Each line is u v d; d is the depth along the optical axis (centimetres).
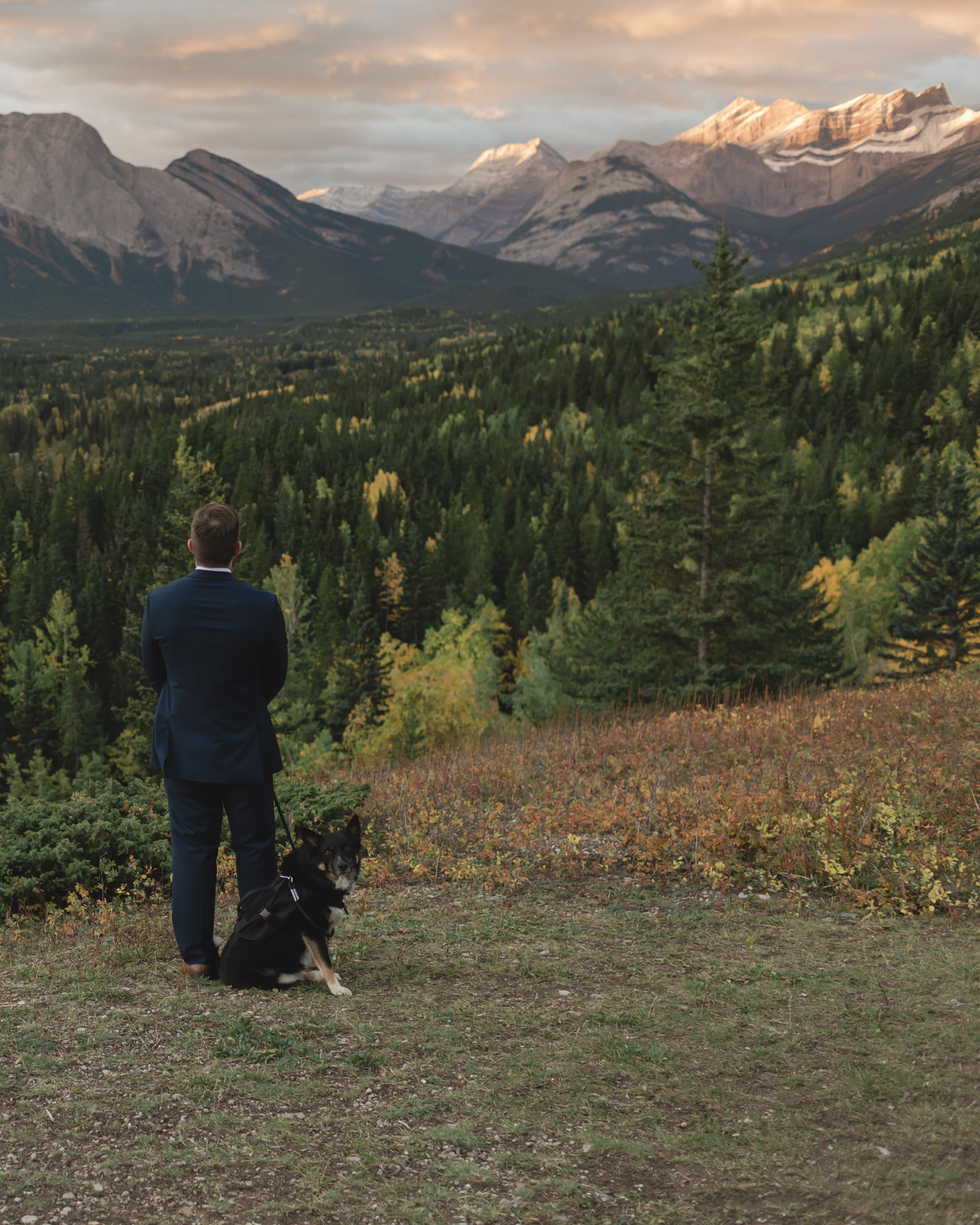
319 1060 354
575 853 727
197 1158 282
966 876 615
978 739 958
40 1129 296
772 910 586
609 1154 292
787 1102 326
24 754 6525
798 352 16812
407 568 9075
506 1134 304
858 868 639
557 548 10125
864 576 6138
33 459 17738
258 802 432
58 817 738
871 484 10781
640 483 2616
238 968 433
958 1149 288
